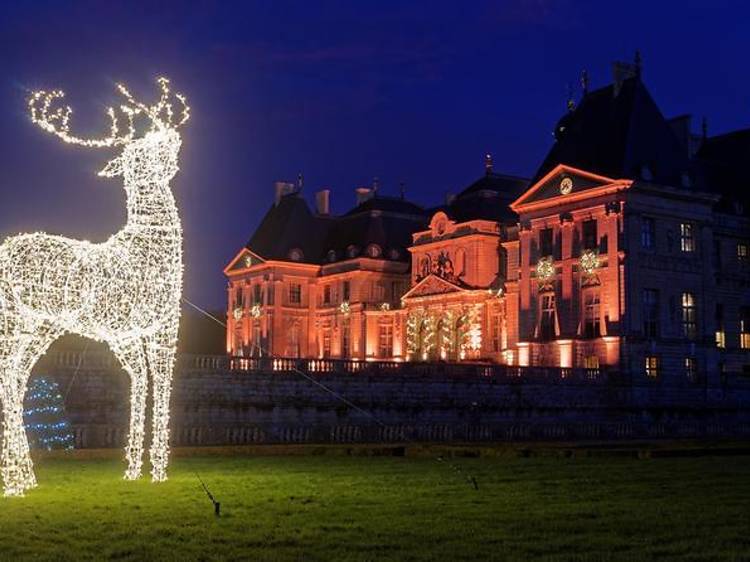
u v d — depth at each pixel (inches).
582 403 2728.8
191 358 2039.9
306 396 2186.3
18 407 962.7
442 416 2420.0
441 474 1205.1
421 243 3941.9
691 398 2989.7
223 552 647.1
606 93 3250.5
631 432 2743.6
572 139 3248.0
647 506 874.8
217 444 1935.3
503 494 971.3
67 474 1175.0
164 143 1032.2
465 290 3622.0
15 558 629.0
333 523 766.5
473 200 3826.3
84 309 981.2
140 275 1024.2
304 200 4685.0
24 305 946.1
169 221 1041.5
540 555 636.7
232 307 4729.3
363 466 1342.3
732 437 2883.9
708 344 3075.8
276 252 4461.1
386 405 2314.2
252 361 2172.7
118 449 1625.2
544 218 3176.7
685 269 3056.1
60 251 968.3
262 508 855.1
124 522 770.2
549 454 1614.2
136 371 1091.9
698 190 3085.6
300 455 1603.1
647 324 2950.3
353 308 4237.2
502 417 2536.9
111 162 1027.3
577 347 2997.0
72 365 1820.9
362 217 4421.8
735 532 730.2
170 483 1063.0
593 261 2977.4
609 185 2933.1
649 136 3088.1
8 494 943.0
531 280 3201.3
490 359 3481.8
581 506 872.9
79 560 622.2
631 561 616.1
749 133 3582.7
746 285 3348.9
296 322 4475.9
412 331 3927.2
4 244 948.0
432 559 620.7
